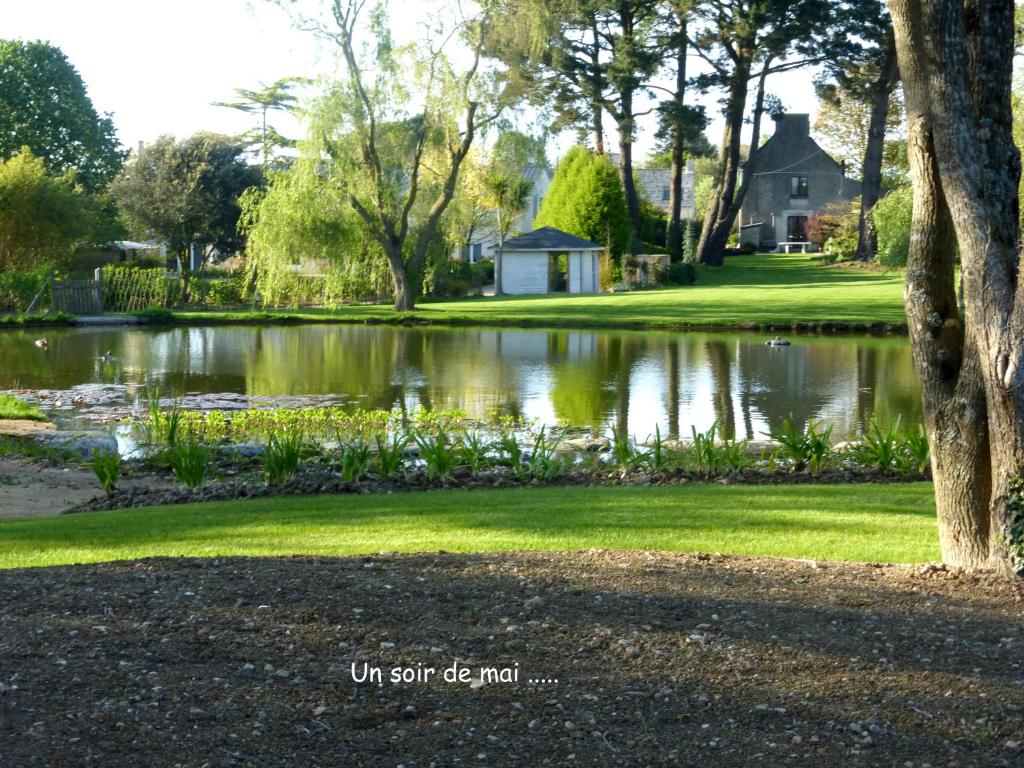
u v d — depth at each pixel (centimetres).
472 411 1703
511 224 6016
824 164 6656
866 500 827
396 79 3700
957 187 521
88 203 4712
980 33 527
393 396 1888
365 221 3903
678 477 1018
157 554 655
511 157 3853
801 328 3209
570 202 5191
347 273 4059
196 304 4391
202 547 673
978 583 502
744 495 860
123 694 360
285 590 476
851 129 6675
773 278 4897
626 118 4900
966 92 520
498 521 739
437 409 1727
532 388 1978
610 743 338
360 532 712
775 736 342
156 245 5666
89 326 3650
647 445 1327
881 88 4978
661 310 3703
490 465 1086
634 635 420
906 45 536
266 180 4084
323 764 323
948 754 331
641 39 4719
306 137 3712
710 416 1634
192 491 975
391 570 518
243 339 3116
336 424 1569
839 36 4541
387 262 4328
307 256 3919
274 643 409
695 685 377
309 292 4391
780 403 1762
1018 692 371
